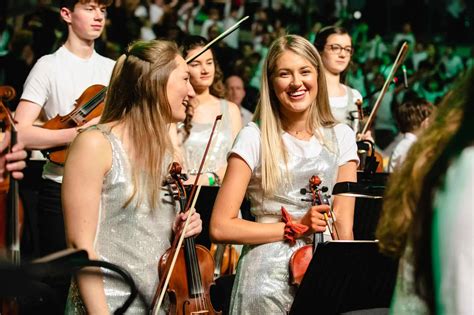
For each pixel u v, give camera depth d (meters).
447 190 2.37
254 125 4.38
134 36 12.90
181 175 4.02
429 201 2.46
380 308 3.81
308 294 3.81
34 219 6.52
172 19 13.59
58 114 5.42
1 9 11.99
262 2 15.38
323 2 15.75
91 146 3.73
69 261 2.78
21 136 5.29
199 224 3.99
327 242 3.67
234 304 4.34
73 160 3.73
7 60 10.08
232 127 6.48
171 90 3.85
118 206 3.77
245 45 14.66
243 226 4.23
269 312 4.23
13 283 2.48
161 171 3.86
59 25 10.95
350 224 4.46
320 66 4.42
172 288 4.02
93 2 5.57
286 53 4.33
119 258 3.77
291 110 4.32
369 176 5.49
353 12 15.80
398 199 2.64
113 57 12.32
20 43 10.74
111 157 3.77
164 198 3.88
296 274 4.21
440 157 2.46
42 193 5.46
